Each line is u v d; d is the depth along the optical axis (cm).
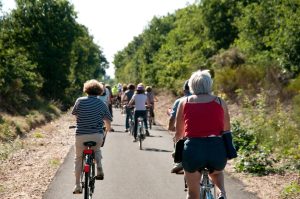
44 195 1527
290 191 1531
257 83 4206
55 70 7188
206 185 968
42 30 7219
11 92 4497
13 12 7150
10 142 2728
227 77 4466
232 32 6981
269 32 4847
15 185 1688
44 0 7275
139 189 1638
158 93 8325
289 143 2381
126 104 3484
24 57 5438
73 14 7475
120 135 3381
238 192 1590
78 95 8925
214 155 934
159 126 4197
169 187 1672
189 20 8656
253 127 2658
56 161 2158
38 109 4916
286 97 3512
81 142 1375
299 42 3791
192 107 957
